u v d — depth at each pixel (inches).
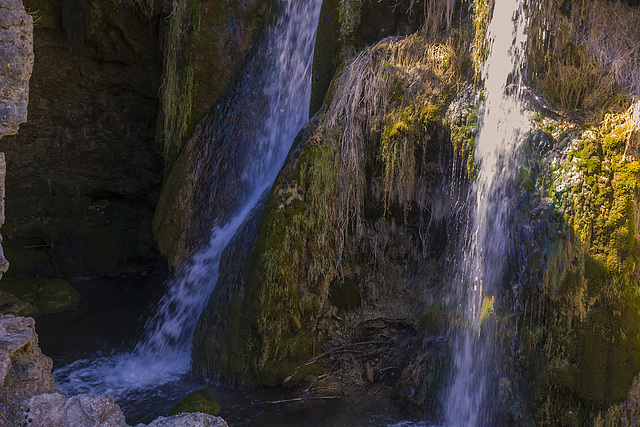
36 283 261.6
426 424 162.6
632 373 142.9
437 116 172.1
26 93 124.2
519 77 166.7
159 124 266.5
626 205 143.7
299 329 182.9
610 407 142.6
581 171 146.9
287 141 238.1
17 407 111.1
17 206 289.3
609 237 143.6
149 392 178.9
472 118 166.4
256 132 245.4
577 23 182.7
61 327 235.5
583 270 144.0
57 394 111.7
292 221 178.7
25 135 288.2
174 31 249.6
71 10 278.8
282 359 180.2
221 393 177.0
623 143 147.9
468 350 162.6
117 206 313.0
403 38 195.9
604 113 159.0
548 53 171.6
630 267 143.5
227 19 249.8
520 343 151.9
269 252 177.3
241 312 180.4
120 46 287.6
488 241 163.2
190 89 247.8
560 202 147.9
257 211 196.2
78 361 202.1
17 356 119.5
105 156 305.0
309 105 224.7
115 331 232.5
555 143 153.3
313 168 180.1
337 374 183.2
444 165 178.7
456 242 180.2
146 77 296.8
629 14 187.8
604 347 142.9
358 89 183.6
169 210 237.0
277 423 159.6
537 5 168.7
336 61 207.2
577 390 143.5
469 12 186.2
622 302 142.6
